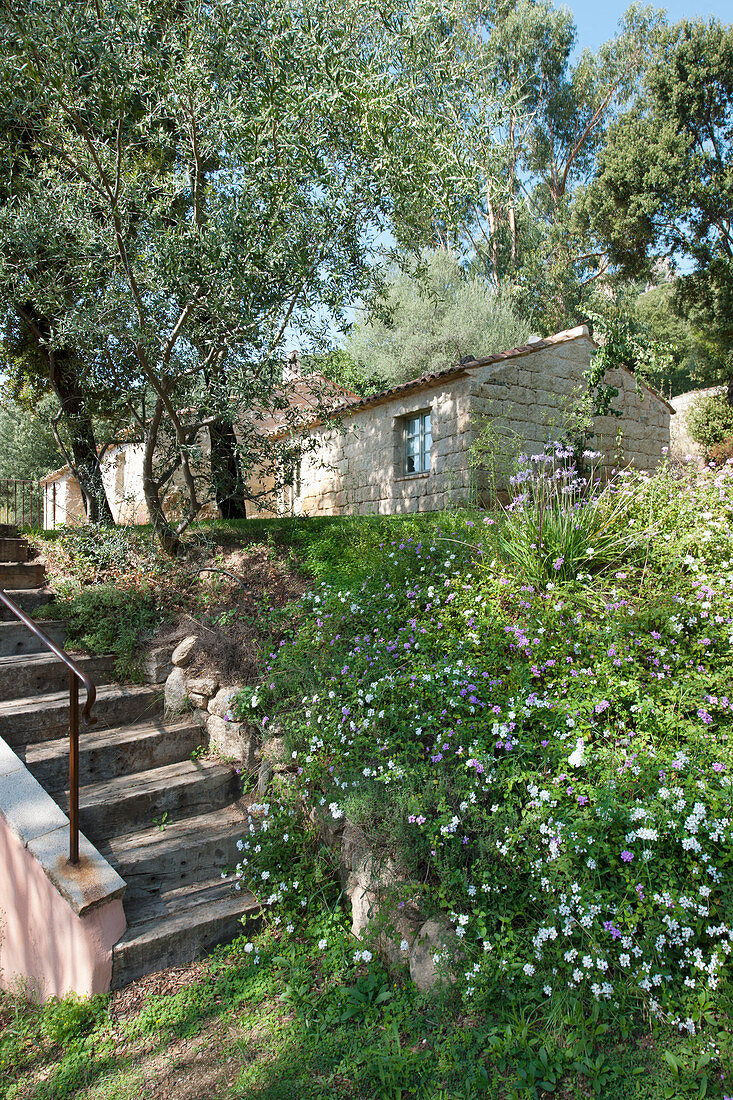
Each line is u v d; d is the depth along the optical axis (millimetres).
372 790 3324
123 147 5883
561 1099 2279
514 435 9734
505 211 23203
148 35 5242
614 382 11586
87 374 6930
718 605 3791
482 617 4242
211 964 3238
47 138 5938
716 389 19766
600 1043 2420
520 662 3738
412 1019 2715
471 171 5652
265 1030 2846
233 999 3035
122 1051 2775
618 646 3586
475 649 4051
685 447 18078
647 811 2639
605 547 4617
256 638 4980
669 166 17938
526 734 3285
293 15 5188
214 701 4574
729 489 4965
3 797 3545
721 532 4484
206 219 5383
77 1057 2760
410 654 4156
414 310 17891
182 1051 2752
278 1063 2645
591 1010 2490
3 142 5992
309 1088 2502
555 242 22531
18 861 3422
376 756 3594
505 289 22766
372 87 5211
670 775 2820
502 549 4906
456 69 5758
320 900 3553
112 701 4609
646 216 18453
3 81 5164
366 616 4906
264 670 4637
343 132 5492
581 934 2621
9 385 10586
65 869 3148
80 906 2963
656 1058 2320
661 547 4527
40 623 5141
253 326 5316
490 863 2885
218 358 5754
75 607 5285
